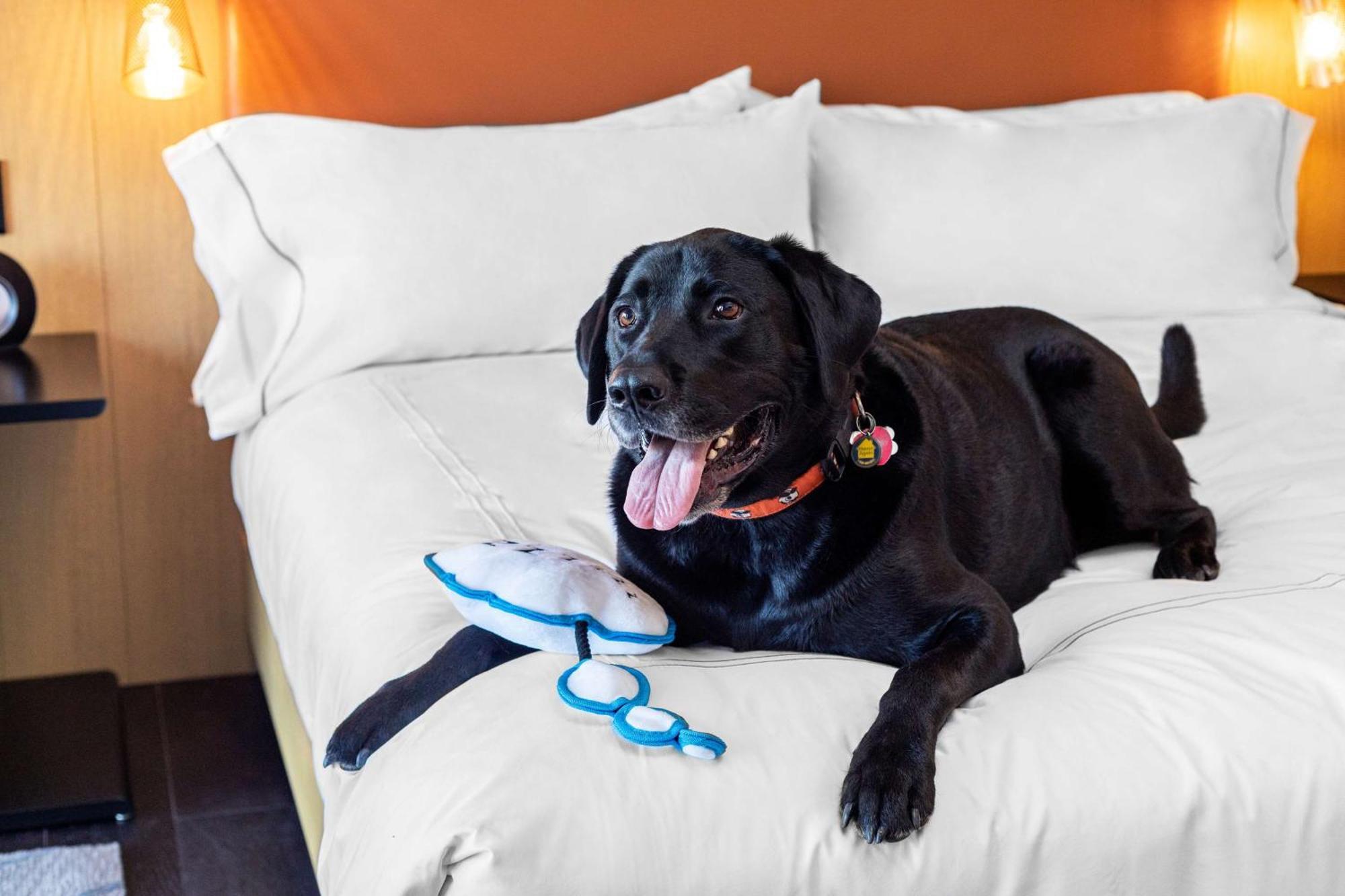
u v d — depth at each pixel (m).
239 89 3.01
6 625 3.09
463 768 1.21
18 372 2.60
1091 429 1.99
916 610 1.56
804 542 1.57
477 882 1.12
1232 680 1.39
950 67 3.65
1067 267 3.13
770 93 3.51
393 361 2.75
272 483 2.39
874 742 1.26
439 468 2.17
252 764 2.78
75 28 2.89
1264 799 1.28
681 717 1.26
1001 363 2.03
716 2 3.39
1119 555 2.03
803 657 1.51
